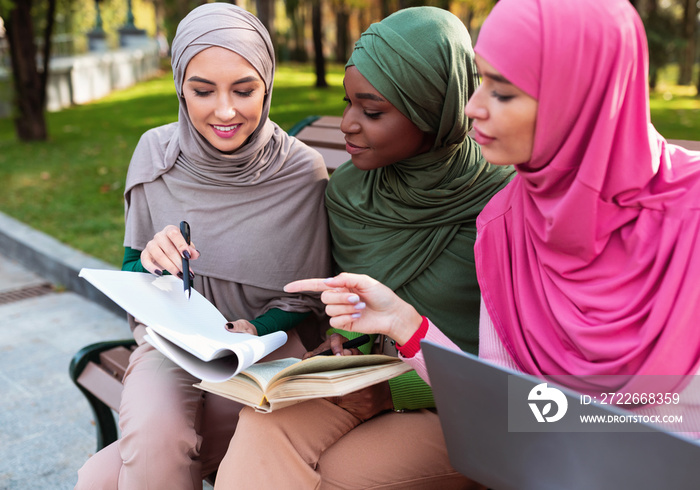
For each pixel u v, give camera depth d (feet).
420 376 5.04
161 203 6.77
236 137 6.25
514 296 4.86
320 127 9.13
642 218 4.14
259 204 6.67
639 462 3.43
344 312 4.84
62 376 11.31
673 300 3.94
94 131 33.58
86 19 64.23
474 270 5.90
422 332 4.92
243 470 4.86
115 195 21.07
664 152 4.21
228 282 6.72
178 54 6.07
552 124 4.09
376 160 5.69
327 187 6.71
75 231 17.49
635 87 3.98
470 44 5.56
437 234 5.91
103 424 7.82
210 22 5.91
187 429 5.52
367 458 5.16
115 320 13.76
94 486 5.54
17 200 20.75
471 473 4.21
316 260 6.84
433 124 5.55
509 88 4.10
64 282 15.51
